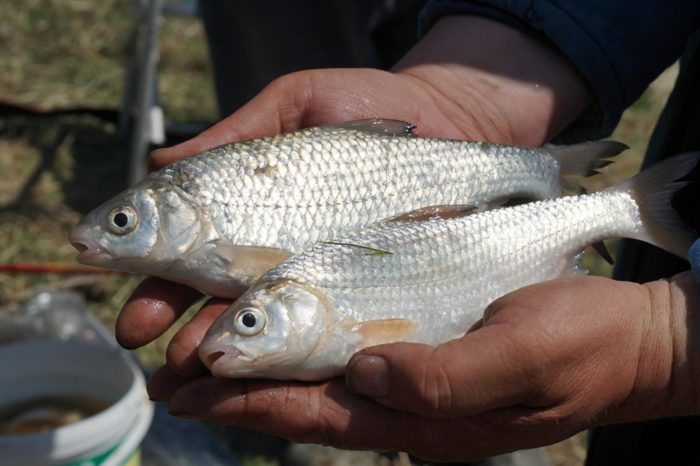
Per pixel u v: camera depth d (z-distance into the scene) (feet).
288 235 1.48
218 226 1.45
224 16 2.61
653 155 1.66
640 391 1.29
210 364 1.31
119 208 1.45
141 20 3.21
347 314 1.36
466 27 1.75
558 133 1.75
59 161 3.45
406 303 1.39
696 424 1.49
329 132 1.54
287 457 2.20
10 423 1.90
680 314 1.27
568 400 1.25
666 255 1.57
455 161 1.58
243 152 1.49
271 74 2.58
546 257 1.50
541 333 1.20
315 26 2.46
